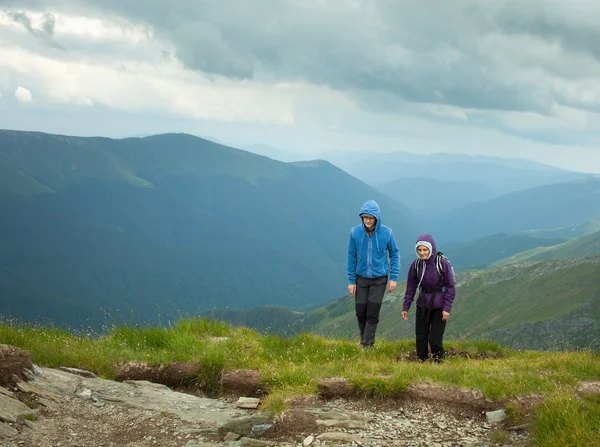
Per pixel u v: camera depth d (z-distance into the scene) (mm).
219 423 6344
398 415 6621
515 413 6395
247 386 7383
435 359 8641
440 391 6891
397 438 6117
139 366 7758
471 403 6707
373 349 8891
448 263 8625
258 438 6090
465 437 6152
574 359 7844
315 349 8750
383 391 6898
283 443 5992
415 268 8742
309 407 6734
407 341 9477
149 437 6031
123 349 8164
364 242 9062
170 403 6742
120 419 6285
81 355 7621
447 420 6492
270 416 6340
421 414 6629
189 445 5914
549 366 7594
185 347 8273
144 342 8555
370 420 6461
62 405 6340
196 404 6801
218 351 7887
